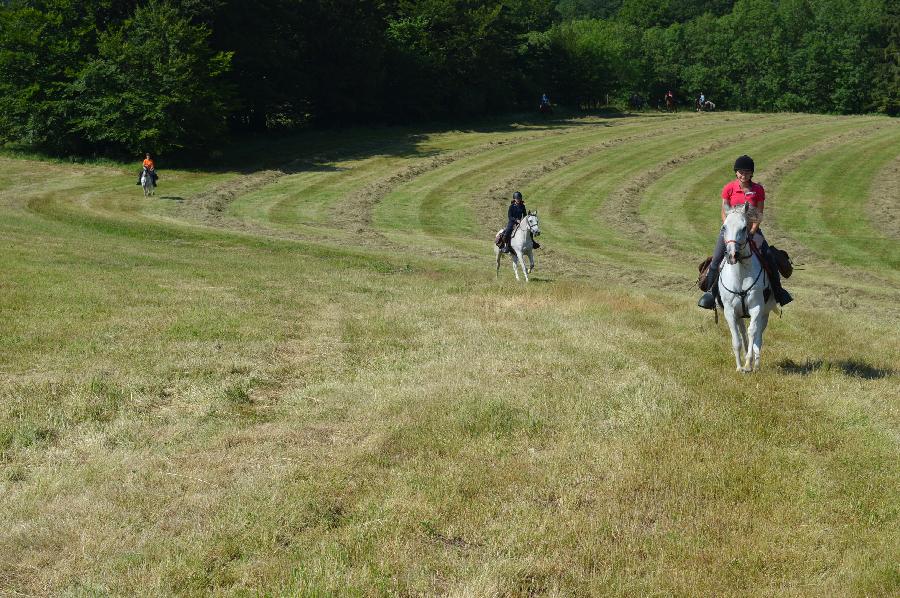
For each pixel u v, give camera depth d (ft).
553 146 192.34
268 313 49.52
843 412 30.96
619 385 34.09
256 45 182.19
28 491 23.40
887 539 20.90
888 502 23.07
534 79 281.95
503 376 36.40
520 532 21.07
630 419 29.84
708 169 162.30
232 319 46.91
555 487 24.04
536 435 28.78
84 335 41.50
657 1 415.85
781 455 26.58
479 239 108.27
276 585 18.45
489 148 190.08
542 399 32.42
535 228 68.90
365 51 210.18
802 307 61.98
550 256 95.55
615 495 23.41
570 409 31.24
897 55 286.25
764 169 159.74
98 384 33.04
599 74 290.15
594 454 26.45
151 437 28.19
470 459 26.30
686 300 60.39
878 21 293.23
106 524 21.34
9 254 68.39
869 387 34.81
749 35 305.32
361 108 220.84
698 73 306.35
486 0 246.06
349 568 19.34
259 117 205.57
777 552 20.30
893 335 47.39
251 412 31.42
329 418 30.50
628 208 131.34
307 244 94.58
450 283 66.44
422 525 21.40
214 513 22.24
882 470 25.43
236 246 89.92
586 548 20.38
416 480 24.41
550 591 18.51
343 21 205.46
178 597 18.06
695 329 47.70
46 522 21.45
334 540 20.68
